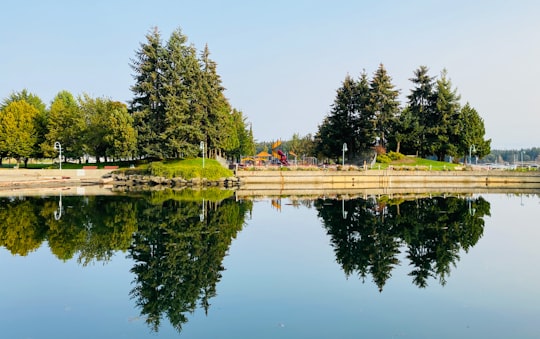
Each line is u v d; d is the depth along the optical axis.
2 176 51.34
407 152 77.81
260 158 81.94
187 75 59.28
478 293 11.62
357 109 73.38
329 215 26.56
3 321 9.44
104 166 59.53
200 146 58.66
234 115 90.94
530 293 11.63
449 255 16.17
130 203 31.16
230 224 22.61
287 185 55.84
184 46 61.34
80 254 15.56
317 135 78.56
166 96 57.69
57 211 26.31
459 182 62.69
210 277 12.92
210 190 46.81
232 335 8.67
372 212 28.25
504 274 13.57
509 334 8.82
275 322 9.38
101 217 24.11
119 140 56.44
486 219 25.86
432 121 75.69
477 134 75.44
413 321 9.52
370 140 71.50
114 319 9.60
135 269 13.72
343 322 9.42
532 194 46.53
